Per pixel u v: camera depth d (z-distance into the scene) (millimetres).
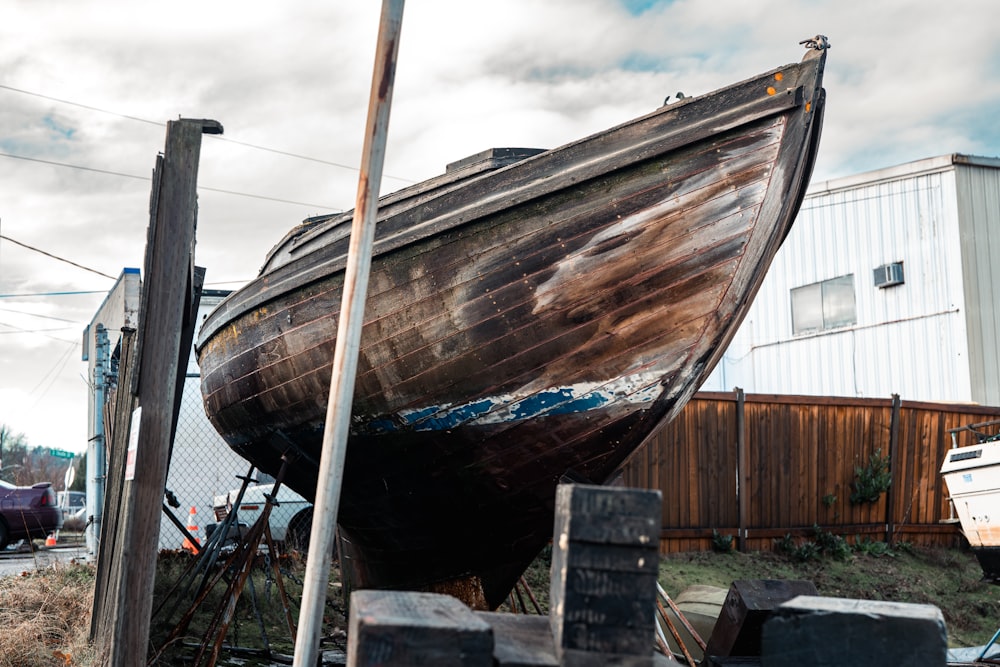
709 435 9672
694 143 4344
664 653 4535
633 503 2146
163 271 3645
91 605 5309
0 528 12250
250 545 5102
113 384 8312
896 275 13445
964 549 10930
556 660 2076
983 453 8891
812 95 4219
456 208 4676
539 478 4934
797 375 14766
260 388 5516
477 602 5625
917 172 13414
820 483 10242
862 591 8969
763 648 2449
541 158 4543
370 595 2396
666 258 4414
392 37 3414
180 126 3721
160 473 3572
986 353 12742
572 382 4629
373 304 4844
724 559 9273
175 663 5137
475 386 4727
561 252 4500
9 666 4375
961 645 7816
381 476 5199
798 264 14945
